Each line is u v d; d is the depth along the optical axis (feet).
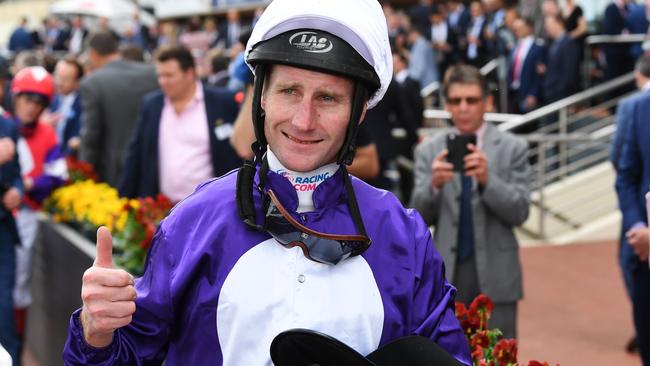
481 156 13.07
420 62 43.19
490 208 13.33
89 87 21.30
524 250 28.89
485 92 13.83
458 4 46.93
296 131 5.84
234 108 17.19
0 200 16.98
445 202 13.62
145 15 76.02
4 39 101.04
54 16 76.79
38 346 20.49
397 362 5.77
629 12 40.78
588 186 31.55
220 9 69.36
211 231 6.02
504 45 40.34
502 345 8.79
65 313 17.17
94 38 24.00
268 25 5.76
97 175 19.90
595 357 18.92
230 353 5.88
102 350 5.74
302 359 5.64
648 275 14.12
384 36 5.90
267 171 6.10
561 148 32.24
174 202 16.80
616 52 40.32
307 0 5.73
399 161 29.89
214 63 33.50
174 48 16.76
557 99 36.06
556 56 36.11
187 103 16.96
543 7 38.93
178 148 17.02
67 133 27.48
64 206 18.03
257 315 5.86
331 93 5.81
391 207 6.31
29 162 19.33
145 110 17.24
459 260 13.58
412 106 30.32
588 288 24.39
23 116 19.38
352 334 5.91
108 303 5.45
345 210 6.15
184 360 6.09
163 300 6.04
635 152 14.38
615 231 30.32
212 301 5.94
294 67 5.76
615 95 40.55
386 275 6.07
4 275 17.03
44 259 19.42
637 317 14.37
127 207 14.42
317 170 6.11
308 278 5.91
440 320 6.25
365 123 14.16
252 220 5.95
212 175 17.13
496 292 13.42
